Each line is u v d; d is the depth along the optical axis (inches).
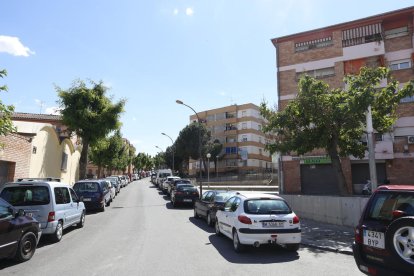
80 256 310.5
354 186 1036.5
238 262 292.4
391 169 982.4
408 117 973.8
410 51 1013.8
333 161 625.3
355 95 514.6
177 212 707.4
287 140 649.0
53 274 251.6
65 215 411.8
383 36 1055.0
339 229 473.4
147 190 1545.3
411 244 170.4
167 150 3036.4
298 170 1107.3
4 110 337.7
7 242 269.7
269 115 675.4
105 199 764.0
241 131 2738.7
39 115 1678.2
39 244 369.1
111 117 999.0
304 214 586.6
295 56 1167.0
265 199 349.1
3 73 330.3
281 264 288.0
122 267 271.3
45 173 887.7
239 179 1995.6
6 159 641.6
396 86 558.3
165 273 254.4
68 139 1087.6
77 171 1278.3
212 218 491.5
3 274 251.8
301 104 603.5
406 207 187.6
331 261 301.6
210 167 2805.1
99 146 1062.4
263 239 318.7
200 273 255.8
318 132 611.8
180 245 363.6
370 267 196.1
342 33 1110.4
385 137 990.4
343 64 1093.8
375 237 196.1
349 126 573.3
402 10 1021.8
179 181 1094.4
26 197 374.9
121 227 493.0
